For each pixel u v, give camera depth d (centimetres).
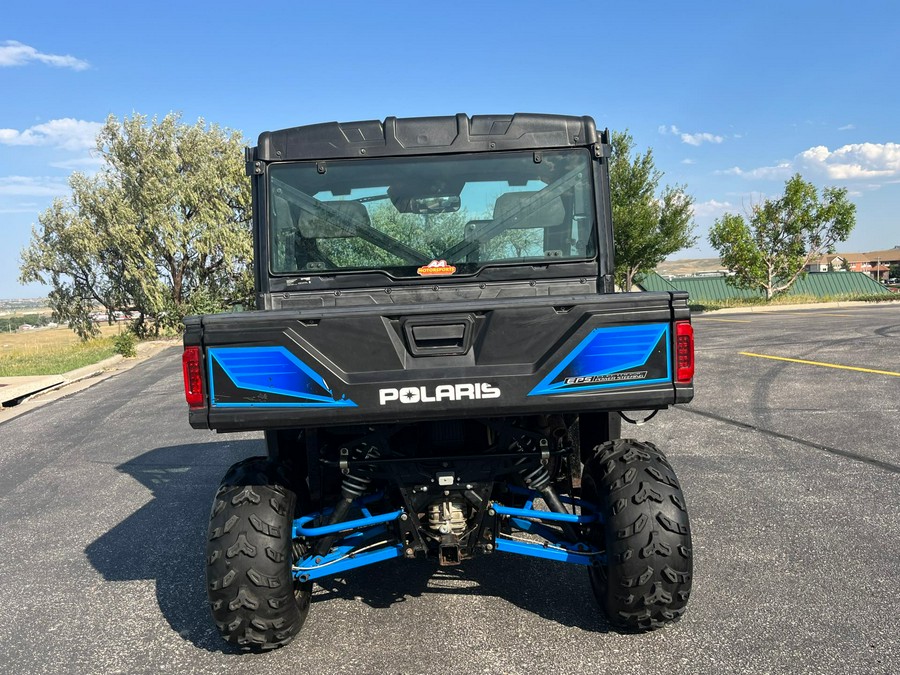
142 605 431
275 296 408
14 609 436
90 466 819
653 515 334
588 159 414
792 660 330
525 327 317
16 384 1538
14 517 639
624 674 325
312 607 410
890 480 592
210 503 640
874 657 329
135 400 1341
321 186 409
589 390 317
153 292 3803
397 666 343
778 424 819
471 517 361
